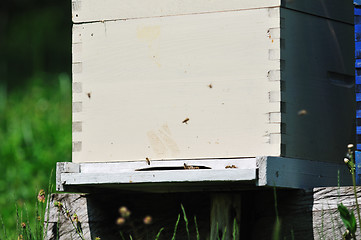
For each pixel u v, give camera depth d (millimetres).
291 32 6664
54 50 23188
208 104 6680
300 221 6746
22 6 24875
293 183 6570
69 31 23844
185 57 6781
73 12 7207
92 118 7070
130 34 6992
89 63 7121
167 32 6859
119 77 7004
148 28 6930
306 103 6812
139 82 6934
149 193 7641
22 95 18344
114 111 7000
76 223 7715
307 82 6867
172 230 7457
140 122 6898
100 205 7723
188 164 6695
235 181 6305
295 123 6641
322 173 7004
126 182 6523
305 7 6863
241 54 6602
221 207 7016
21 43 23484
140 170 6867
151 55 6910
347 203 6508
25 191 11359
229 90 6617
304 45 6832
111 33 7062
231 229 6926
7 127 15188
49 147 13383
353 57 7586
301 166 6691
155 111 6855
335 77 7316
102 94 7055
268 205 7039
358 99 6660
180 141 6750
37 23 24062
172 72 6820
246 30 6598
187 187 7055
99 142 7027
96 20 7121
